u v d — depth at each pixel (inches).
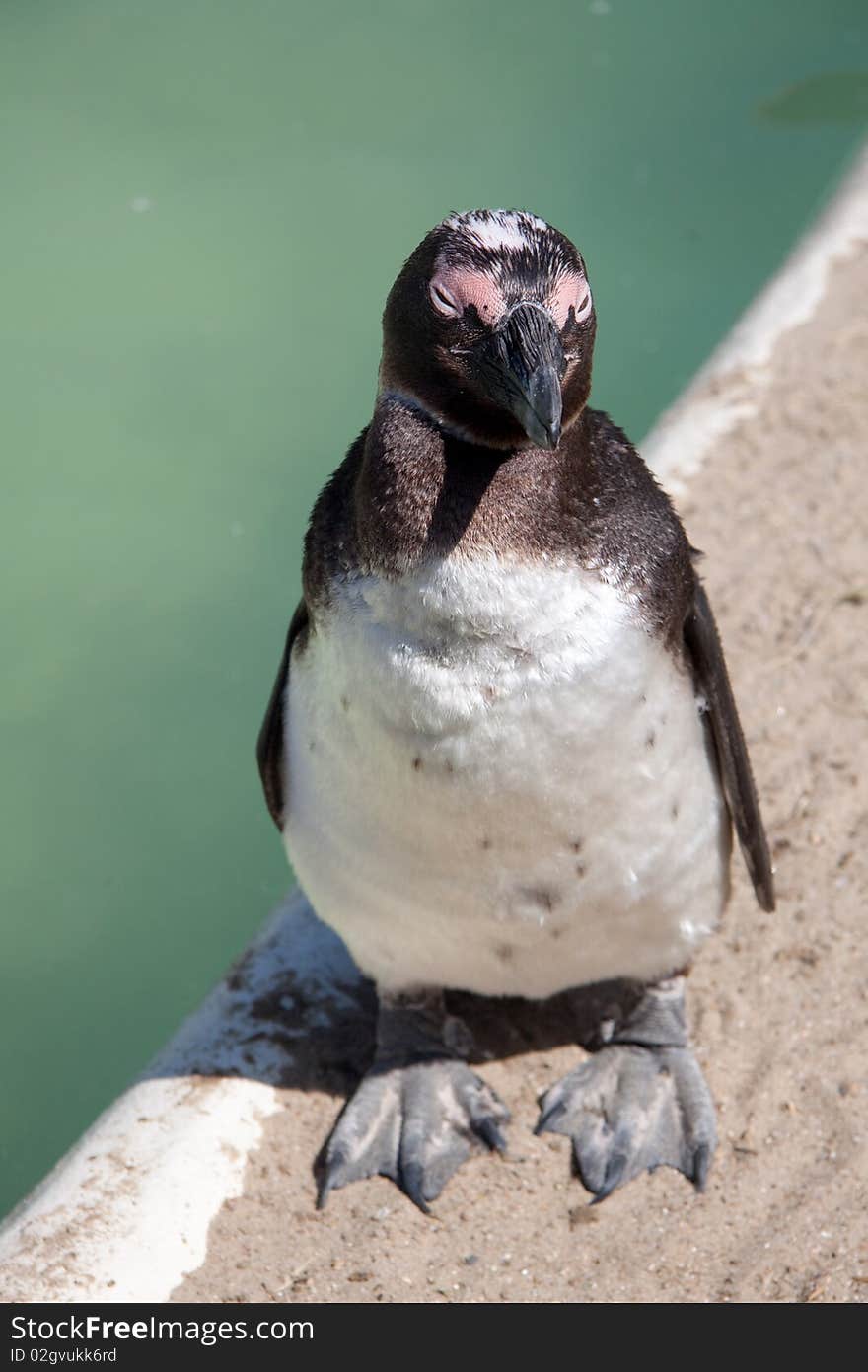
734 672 305.7
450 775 190.5
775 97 612.4
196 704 415.8
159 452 480.4
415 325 185.9
